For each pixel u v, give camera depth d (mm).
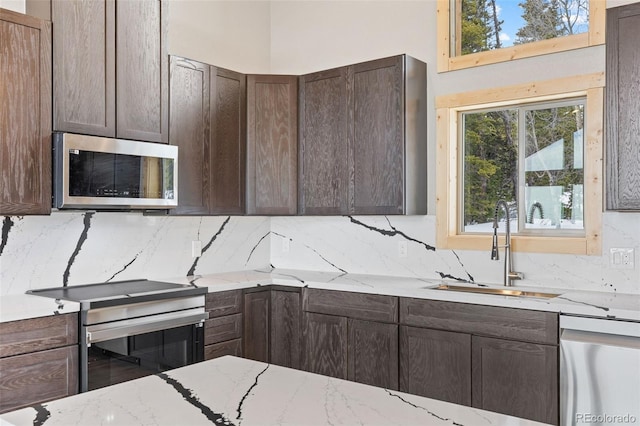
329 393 1302
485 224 3598
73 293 2979
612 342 2410
